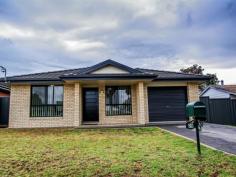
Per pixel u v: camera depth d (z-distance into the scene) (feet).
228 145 25.11
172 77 50.57
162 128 42.06
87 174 16.08
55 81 48.24
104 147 25.12
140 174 15.98
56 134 36.47
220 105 52.95
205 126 45.65
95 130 41.39
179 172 16.28
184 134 33.78
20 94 49.26
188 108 23.02
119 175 15.87
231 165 17.62
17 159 20.27
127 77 46.24
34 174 16.22
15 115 48.55
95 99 53.52
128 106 51.80
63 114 49.44
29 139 31.24
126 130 40.37
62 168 17.49
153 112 51.93
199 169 16.85
